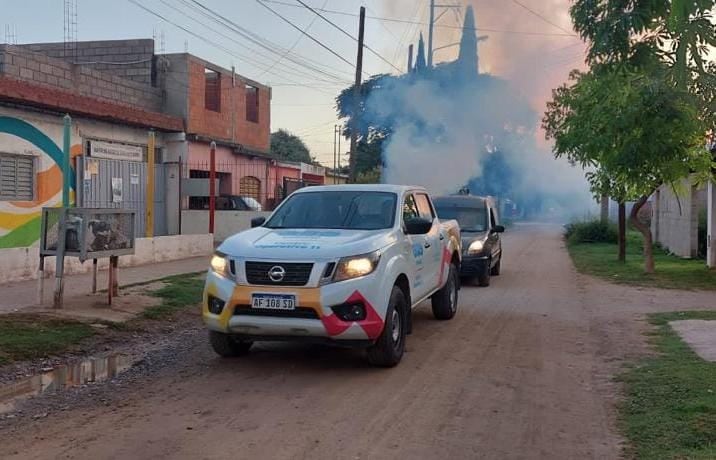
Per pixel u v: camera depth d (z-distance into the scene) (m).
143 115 20.61
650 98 8.70
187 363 7.89
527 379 7.20
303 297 6.88
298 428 5.59
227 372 7.42
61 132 17.77
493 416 5.96
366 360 7.94
